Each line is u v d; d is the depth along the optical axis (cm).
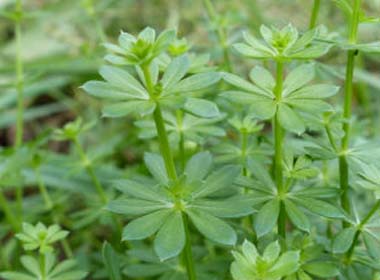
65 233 34
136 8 77
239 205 28
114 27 76
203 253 38
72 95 74
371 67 70
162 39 27
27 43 78
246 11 69
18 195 48
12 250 49
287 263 27
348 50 32
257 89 30
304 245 32
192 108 27
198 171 30
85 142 65
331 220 37
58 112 75
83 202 56
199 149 44
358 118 61
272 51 29
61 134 45
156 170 30
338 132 33
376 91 65
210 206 28
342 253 32
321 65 37
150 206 29
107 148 46
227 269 35
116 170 55
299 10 70
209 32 48
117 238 46
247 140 39
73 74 68
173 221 28
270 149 38
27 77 51
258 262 27
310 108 29
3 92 68
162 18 77
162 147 28
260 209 30
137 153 58
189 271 30
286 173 32
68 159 53
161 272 36
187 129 38
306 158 32
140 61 27
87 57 54
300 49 29
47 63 67
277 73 29
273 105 29
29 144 47
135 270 36
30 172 55
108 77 28
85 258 45
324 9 67
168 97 27
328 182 39
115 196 45
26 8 83
